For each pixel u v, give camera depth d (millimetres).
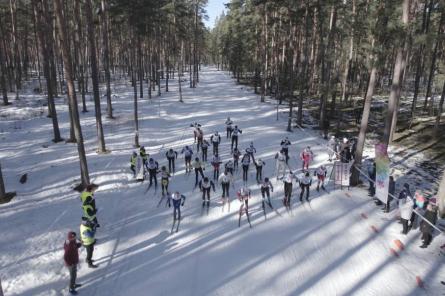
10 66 40000
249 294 9773
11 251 11328
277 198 16141
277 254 11727
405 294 9906
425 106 36375
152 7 32031
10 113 29703
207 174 18938
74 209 14523
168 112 35406
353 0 30906
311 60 44062
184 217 14211
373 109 37875
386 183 14578
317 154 23016
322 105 29859
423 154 24359
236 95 48281
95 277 10461
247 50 58781
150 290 9906
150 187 17266
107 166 19484
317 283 10289
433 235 13211
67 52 14922
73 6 33781
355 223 13969
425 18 25516
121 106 36375
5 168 18781
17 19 41531
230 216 14344
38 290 9695
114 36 55781
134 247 12062
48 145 22906
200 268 10906
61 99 37344
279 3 31438
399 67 16062
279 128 30047
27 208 14398
